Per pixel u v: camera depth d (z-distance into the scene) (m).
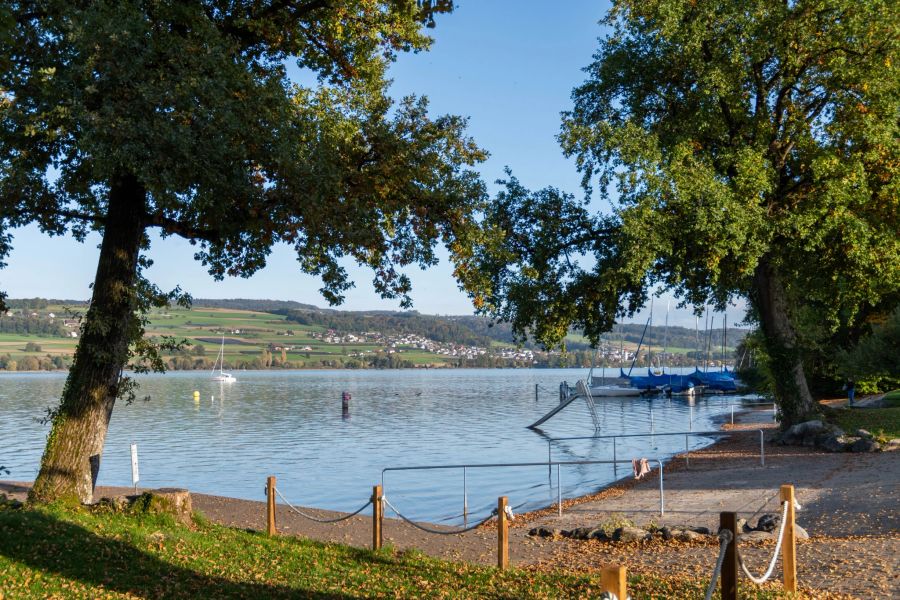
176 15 15.85
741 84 28.38
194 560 12.46
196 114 14.88
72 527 13.18
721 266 29.58
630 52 29.91
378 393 126.00
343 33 19.14
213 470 35.78
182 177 14.63
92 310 16.16
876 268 28.30
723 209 25.64
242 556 13.17
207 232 17.56
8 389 141.25
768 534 14.42
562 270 30.61
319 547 14.88
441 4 17.23
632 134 27.22
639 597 10.17
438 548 15.71
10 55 14.05
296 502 26.66
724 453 29.88
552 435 52.22
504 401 100.75
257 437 52.94
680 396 95.56
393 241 18.75
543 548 15.26
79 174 17.19
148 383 173.62
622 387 100.38
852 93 27.66
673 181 26.52
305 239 17.61
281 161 15.48
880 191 27.62
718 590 10.30
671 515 18.14
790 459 25.83
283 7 18.08
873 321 48.31
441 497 26.56
